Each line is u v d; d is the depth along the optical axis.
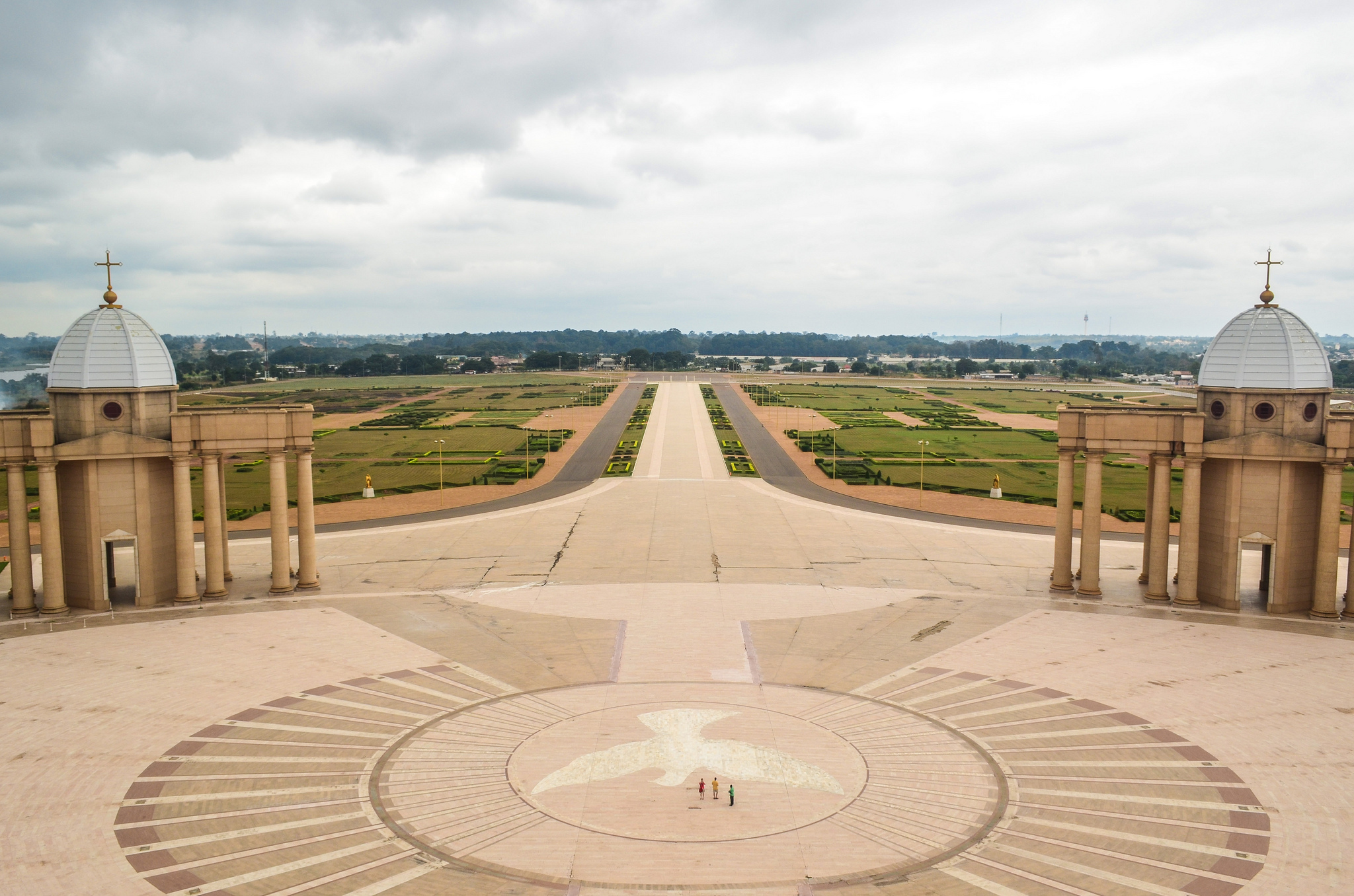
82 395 81.56
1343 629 78.94
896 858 45.00
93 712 61.75
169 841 46.25
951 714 62.09
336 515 131.50
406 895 41.72
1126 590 91.69
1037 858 44.97
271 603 87.44
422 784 52.41
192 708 62.56
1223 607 84.88
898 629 80.06
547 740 58.16
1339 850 45.47
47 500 80.88
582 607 86.50
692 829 47.62
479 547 110.94
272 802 50.31
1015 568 101.50
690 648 75.50
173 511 86.88
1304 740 57.78
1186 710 62.50
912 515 131.25
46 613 81.56
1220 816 48.91
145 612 83.81
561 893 41.97
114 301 84.62
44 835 46.62
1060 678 68.38
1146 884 42.69
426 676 68.94
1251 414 82.12
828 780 53.06
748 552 108.19
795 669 70.62
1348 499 144.25
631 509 134.88
